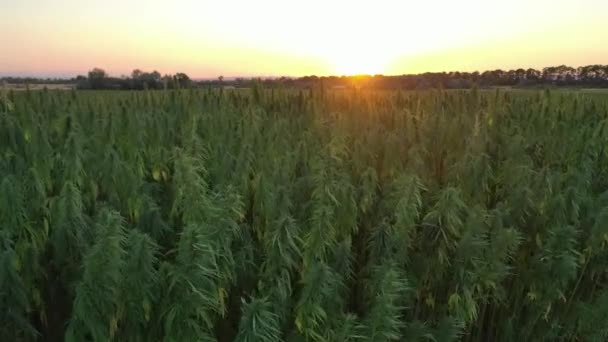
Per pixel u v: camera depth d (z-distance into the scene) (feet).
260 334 10.93
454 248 15.01
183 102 31.58
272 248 13.03
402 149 20.92
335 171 17.54
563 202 17.28
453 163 21.94
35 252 12.60
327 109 33.01
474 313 14.80
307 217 15.49
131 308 11.01
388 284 12.34
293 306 13.46
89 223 13.70
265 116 29.04
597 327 16.39
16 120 19.76
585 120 30.94
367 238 16.44
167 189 18.79
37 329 13.62
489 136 24.25
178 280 10.90
